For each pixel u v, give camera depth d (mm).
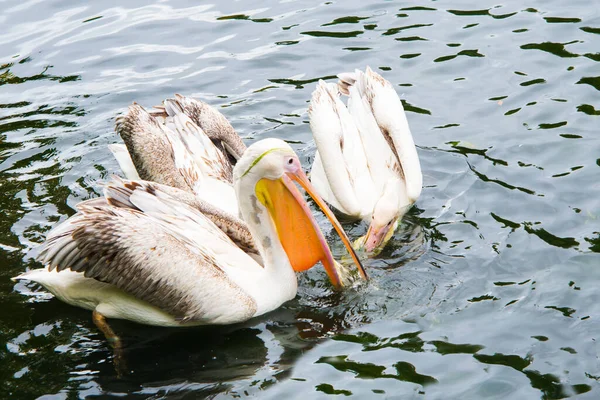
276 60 5945
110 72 5945
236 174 4641
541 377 4277
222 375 4387
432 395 4246
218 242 4699
